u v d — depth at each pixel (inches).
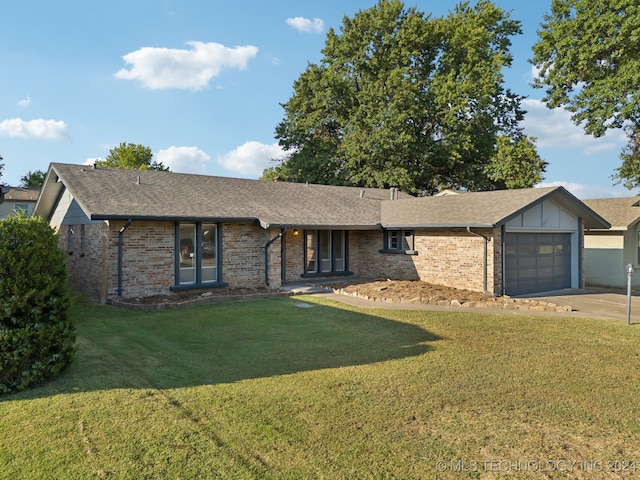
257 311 430.3
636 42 759.1
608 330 352.2
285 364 258.8
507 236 559.8
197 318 395.9
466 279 562.6
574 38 832.9
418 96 1202.0
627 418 184.7
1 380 206.5
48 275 222.7
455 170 1296.8
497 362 263.9
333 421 178.4
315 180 1290.6
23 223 216.7
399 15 1251.8
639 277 720.3
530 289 586.6
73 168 581.9
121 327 358.6
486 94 1156.5
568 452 155.6
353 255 738.2
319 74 1293.1
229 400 199.6
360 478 137.4
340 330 350.3
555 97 894.4
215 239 572.7
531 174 1208.8
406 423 177.6
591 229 708.0
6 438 160.1
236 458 147.9
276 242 597.0
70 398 198.5
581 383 227.3
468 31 1222.3
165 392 209.2
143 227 508.1
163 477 135.9
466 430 172.1
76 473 137.4
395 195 879.1
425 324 372.5
